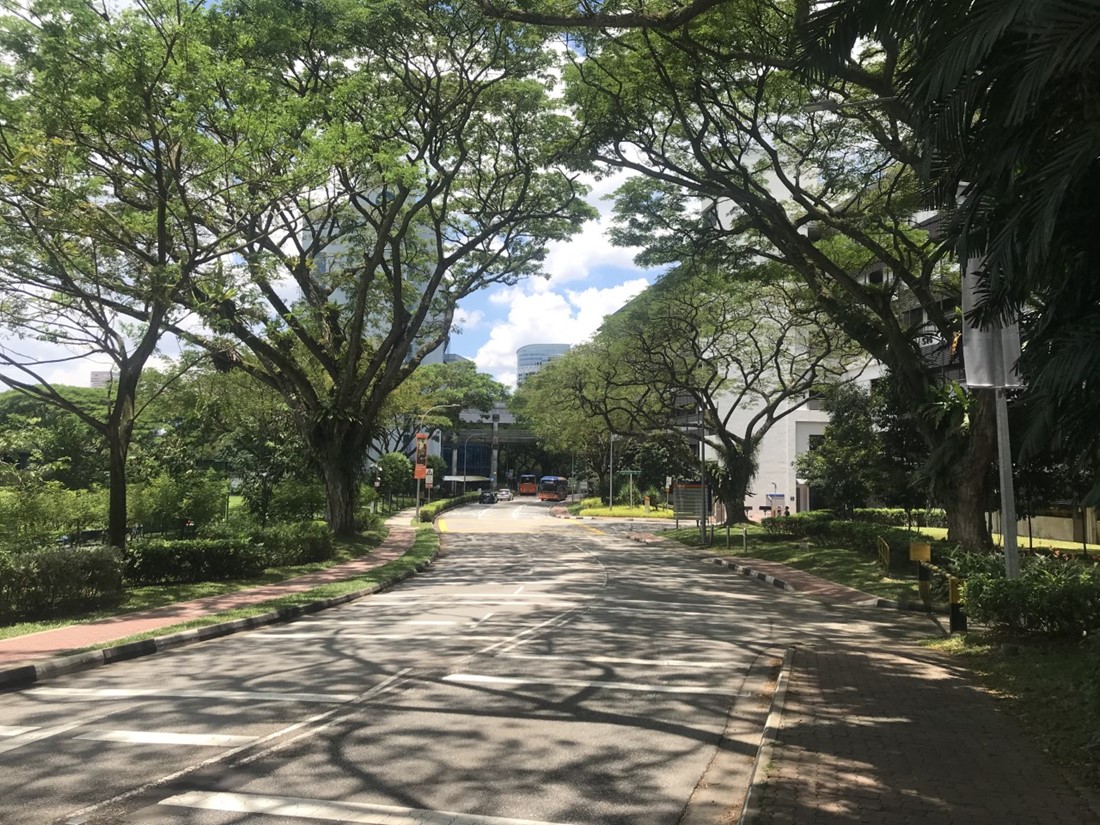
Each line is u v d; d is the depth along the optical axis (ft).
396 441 214.69
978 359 35.06
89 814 14.57
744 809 14.30
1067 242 18.83
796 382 112.47
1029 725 20.10
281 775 16.78
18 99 43.50
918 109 19.27
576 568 73.67
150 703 23.35
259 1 58.85
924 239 74.59
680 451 127.44
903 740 18.75
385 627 39.06
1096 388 18.61
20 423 82.74
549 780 16.71
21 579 39.06
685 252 71.05
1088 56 15.20
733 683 26.37
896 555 61.31
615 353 134.21
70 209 43.11
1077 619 30.71
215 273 50.90
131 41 41.78
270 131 46.24
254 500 93.91
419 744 19.08
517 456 391.86
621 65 57.67
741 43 50.93
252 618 40.06
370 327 109.19
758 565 73.97
